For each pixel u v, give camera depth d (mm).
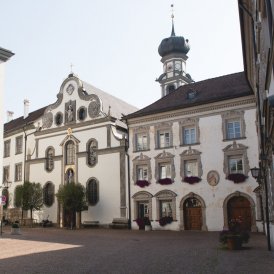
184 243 23609
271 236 18922
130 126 40531
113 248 21250
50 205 45938
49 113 48250
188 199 36062
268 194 19344
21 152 51500
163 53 62156
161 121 38531
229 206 33875
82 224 42281
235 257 16516
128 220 38969
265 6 8062
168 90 60312
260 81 15844
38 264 15281
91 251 19844
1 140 30109
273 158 11594
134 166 39594
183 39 61469
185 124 37031
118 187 40375
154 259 16469
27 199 44250
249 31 18484
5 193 52094
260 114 19359
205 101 35781
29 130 51031
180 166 36688
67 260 16406
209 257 16734
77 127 44938
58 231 36719
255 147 33094
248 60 23297
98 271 13438
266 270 12969
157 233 32969
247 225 32781
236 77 38594
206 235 29844
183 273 12828
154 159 38312
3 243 24484
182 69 61250
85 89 46156
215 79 40219
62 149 45906
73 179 44281
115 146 41375
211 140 35344
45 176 47000
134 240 26344
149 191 38188
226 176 34031
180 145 36969
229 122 34938
